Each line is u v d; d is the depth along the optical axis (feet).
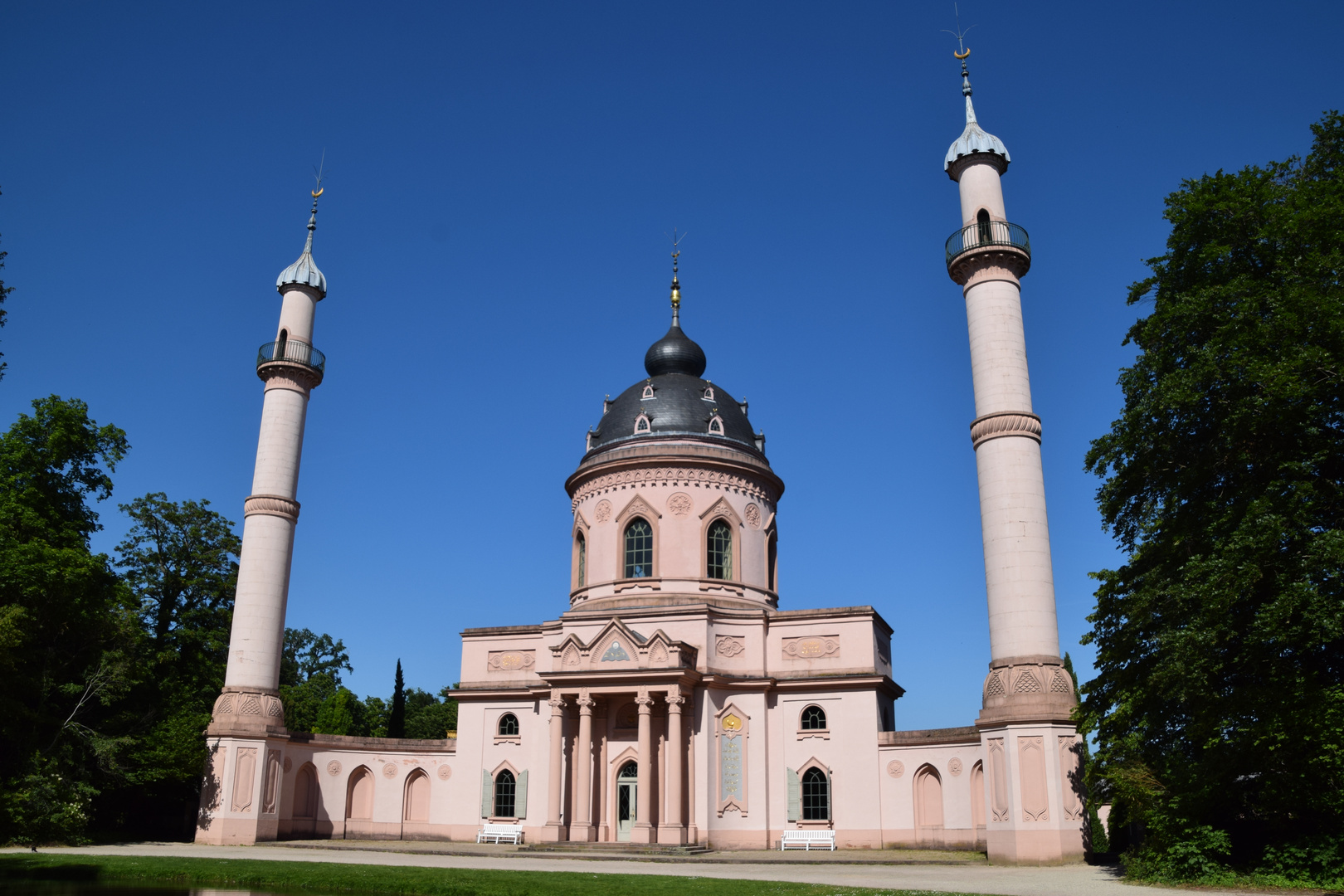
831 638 175.32
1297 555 87.51
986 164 158.61
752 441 208.13
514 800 180.34
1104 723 111.24
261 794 170.09
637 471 193.98
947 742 159.63
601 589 191.52
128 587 189.16
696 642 174.09
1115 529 117.80
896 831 161.58
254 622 177.88
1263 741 85.71
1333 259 93.30
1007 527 141.49
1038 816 130.11
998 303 151.43
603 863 135.54
